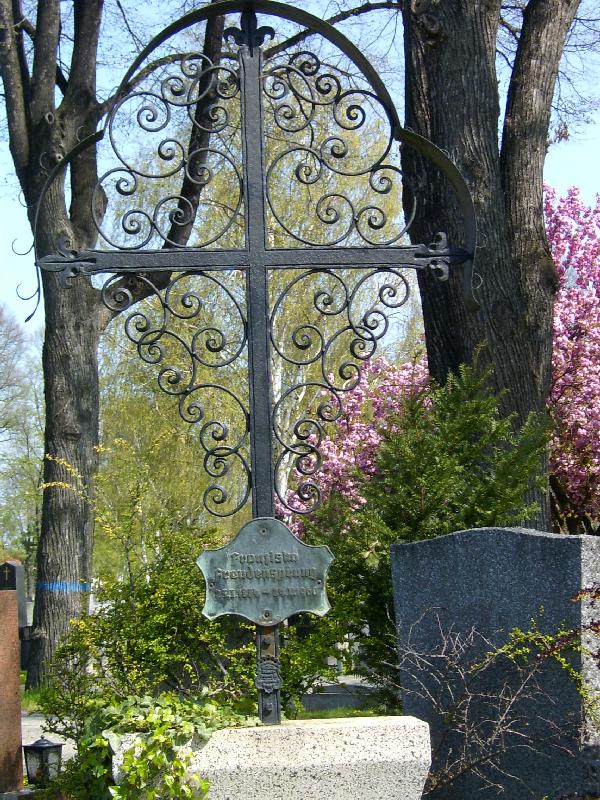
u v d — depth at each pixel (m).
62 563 13.39
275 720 4.31
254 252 4.71
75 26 14.01
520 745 4.87
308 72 5.12
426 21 7.91
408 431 6.32
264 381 4.61
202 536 6.36
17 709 7.08
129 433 25.16
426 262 4.85
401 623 5.51
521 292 7.84
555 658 4.70
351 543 6.20
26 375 36.88
